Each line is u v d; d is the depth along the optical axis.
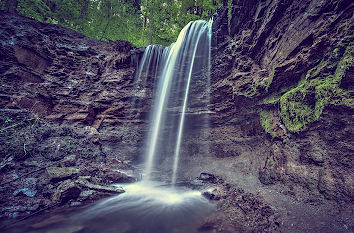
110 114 10.70
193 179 7.11
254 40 7.12
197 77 9.61
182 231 3.67
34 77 9.75
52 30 11.41
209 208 4.71
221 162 7.57
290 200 4.12
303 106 4.58
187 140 9.61
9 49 9.24
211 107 8.84
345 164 3.55
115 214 4.45
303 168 4.30
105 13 15.61
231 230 3.60
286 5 5.78
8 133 6.95
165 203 5.12
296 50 5.14
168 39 15.88
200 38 9.77
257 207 4.24
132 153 9.80
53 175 5.55
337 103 3.68
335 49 3.97
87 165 7.02
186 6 15.60
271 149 5.54
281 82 5.68
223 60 8.48
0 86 8.41
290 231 3.27
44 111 9.32
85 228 3.81
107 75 11.54
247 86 6.96
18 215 4.17
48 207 4.60
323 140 3.98
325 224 3.18
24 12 12.46
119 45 12.57
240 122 7.63
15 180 5.30
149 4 16.16
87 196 5.11
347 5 3.94
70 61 11.18
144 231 3.68
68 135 8.59
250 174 5.96
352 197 3.30
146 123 10.94
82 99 10.52
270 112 6.13
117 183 6.69
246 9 7.42
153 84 11.41
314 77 4.41
